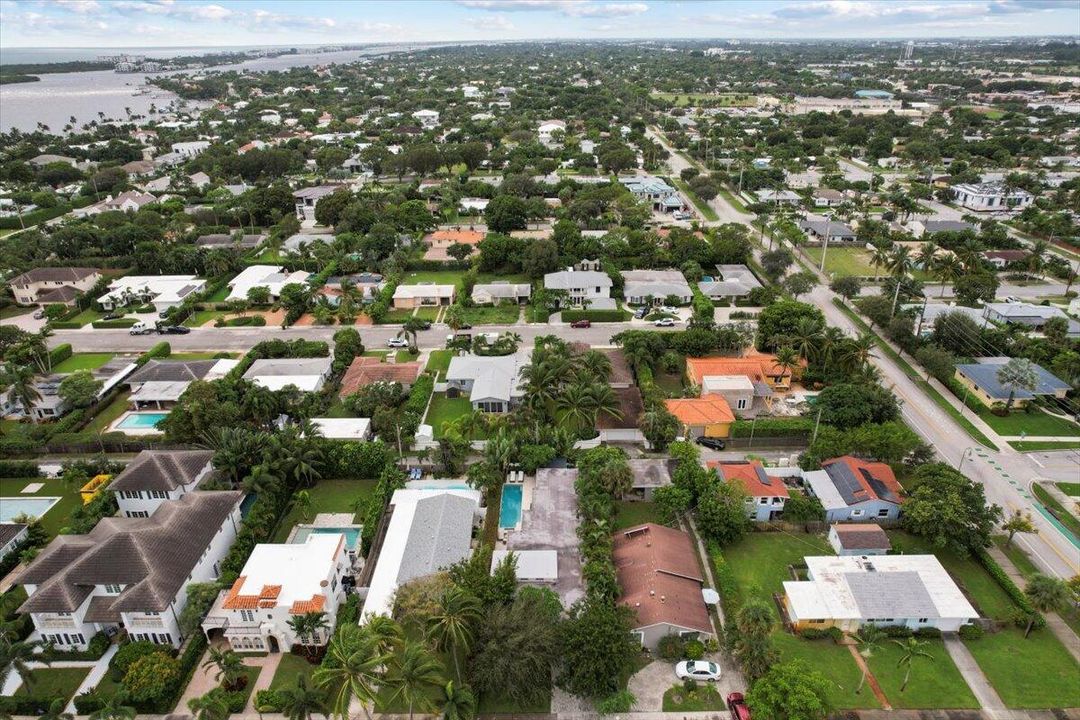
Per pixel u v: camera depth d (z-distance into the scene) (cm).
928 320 14600
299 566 7681
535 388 10962
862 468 9594
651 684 6894
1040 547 8750
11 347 13150
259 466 9275
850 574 7881
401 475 9812
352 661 5891
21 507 9762
